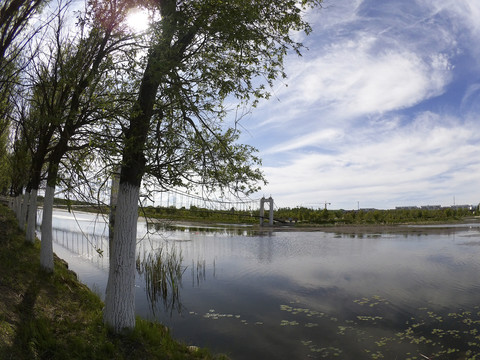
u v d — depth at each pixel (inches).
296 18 257.6
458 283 533.3
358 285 523.2
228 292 483.8
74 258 733.3
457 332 331.0
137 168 258.4
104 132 278.5
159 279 502.3
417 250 924.6
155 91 255.6
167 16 229.0
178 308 411.5
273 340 316.5
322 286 516.7
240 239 1206.9
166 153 257.4
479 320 362.9
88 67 305.3
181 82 237.6
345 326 351.3
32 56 309.3
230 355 286.0
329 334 331.3
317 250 923.4
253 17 237.6
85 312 303.4
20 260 399.2
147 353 243.4
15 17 297.6
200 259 757.3
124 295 257.8
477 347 297.4
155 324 310.2
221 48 255.3
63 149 331.6
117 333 252.8
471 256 807.1
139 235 1211.2
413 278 571.2
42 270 380.8
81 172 288.2
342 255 833.5
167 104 256.1
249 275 593.3
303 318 375.9
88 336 246.2
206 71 236.5
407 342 310.5
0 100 327.0
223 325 356.2
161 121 264.1
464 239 1228.5
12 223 688.4
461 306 413.1
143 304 428.1
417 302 431.2
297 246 1011.9
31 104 343.6
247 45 256.7
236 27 235.0
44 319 259.8
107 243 981.8
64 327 257.4
